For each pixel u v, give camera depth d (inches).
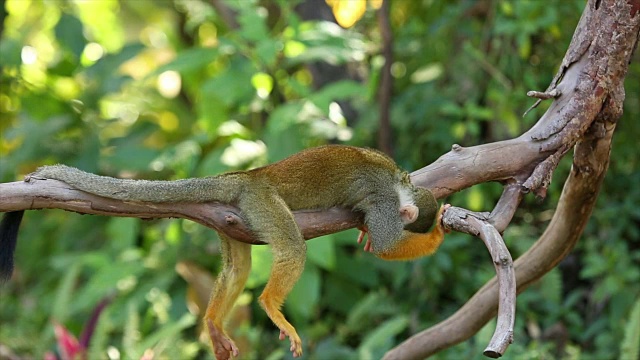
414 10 369.7
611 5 163.6
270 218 165.5
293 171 172.6
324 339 300.2
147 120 395.5
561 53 313.3
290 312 299.7
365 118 336.2
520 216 324.2
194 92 386.9
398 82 357.7
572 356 267.1
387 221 175.6
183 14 427.8
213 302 175.3
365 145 337.1
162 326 293.6
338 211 176.7
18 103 377.4
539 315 301.4
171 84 441.7
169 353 268.7
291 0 332.8
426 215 177.5
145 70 454.0
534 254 201.9
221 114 320.8
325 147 180.4
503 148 169.3
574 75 168.1
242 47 308.3
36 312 347.9
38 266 390.9
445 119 328.8
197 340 304.8
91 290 312.5
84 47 355.3
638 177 314.2
